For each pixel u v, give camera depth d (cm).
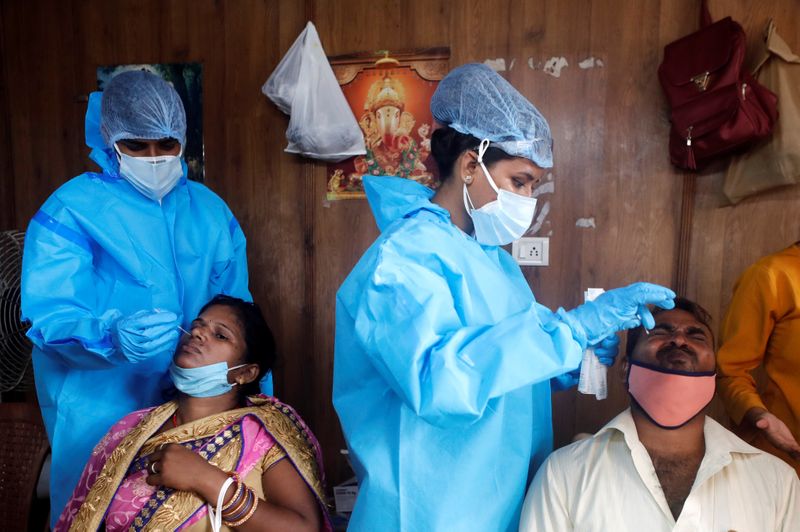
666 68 183
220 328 117
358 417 103
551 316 98
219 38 221
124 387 140
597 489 101
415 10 206
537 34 198
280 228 223
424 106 208
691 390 100
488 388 82
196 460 104
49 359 139
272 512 106
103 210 137
